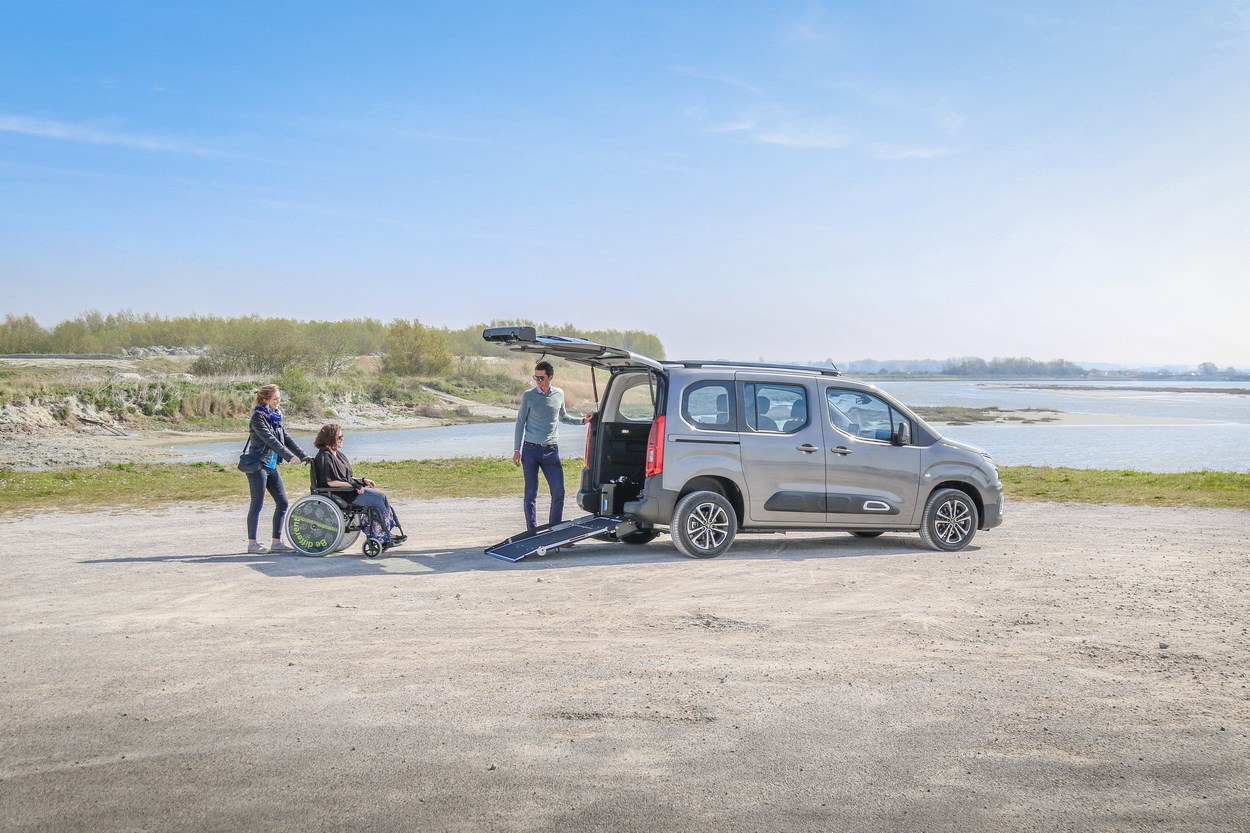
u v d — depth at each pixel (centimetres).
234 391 4612
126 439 3584
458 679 532
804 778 397
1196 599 745
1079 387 18088
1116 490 1616
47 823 352
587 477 1016
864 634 634
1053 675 540
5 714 471
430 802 373
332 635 629
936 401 9000
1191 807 369
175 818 357
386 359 7275
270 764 409
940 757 420
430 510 1372
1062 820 358
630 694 506
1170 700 496
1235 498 1491
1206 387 18788
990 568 888
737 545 1039
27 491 1598
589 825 353
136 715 470
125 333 9656
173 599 742
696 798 377
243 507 1405
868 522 988
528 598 749
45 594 762
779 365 995
